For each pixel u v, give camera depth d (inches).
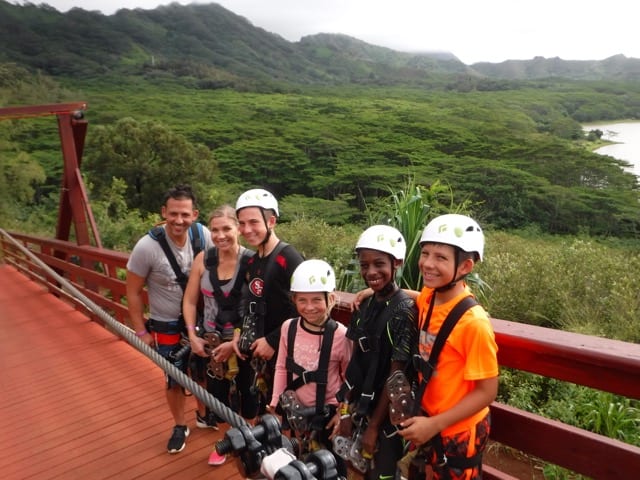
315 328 79.1
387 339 66.2
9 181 922.7
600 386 59.3
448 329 59.7
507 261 266.2
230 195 1568.7
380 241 66.3
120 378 172.1
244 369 101.4
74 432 136.6
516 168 1923.0
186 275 113.4
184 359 115.3
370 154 2196.1
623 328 207.9
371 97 5241.1
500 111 3959.2
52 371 184.2
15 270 391.5
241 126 2859.3
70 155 273.0
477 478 63.0
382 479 67.4
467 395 58.4
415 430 58.7
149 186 1109.1
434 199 160.9
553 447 66.2
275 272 88.1
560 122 3905.0
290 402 78.1
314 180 1975.9
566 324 227.1
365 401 66.6
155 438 129.4
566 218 1541.6
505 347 67.7
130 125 1108.5
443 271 59.2
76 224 266.7
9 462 124.3
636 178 1943.9
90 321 245.6
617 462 60.7
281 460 40.4
